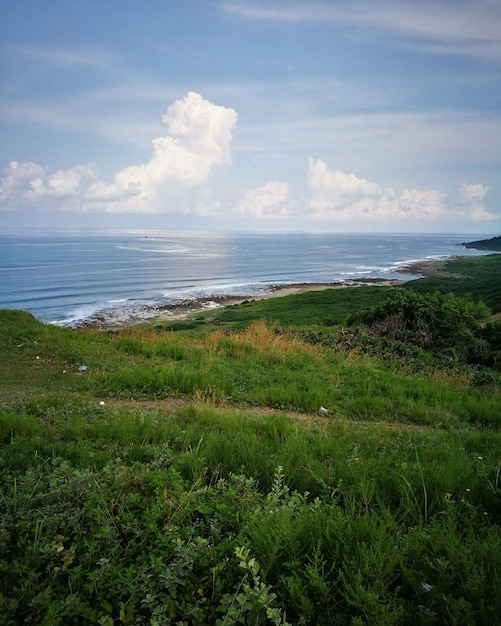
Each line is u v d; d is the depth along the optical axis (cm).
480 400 969
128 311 5403
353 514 303
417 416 817
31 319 1678
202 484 377
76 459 434
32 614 212
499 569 232
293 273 11238
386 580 229
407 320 1722
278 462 419
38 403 662
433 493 363
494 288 6253
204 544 259
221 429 601
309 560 242
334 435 593
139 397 804
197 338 1558
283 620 204
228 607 214
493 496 371
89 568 246
